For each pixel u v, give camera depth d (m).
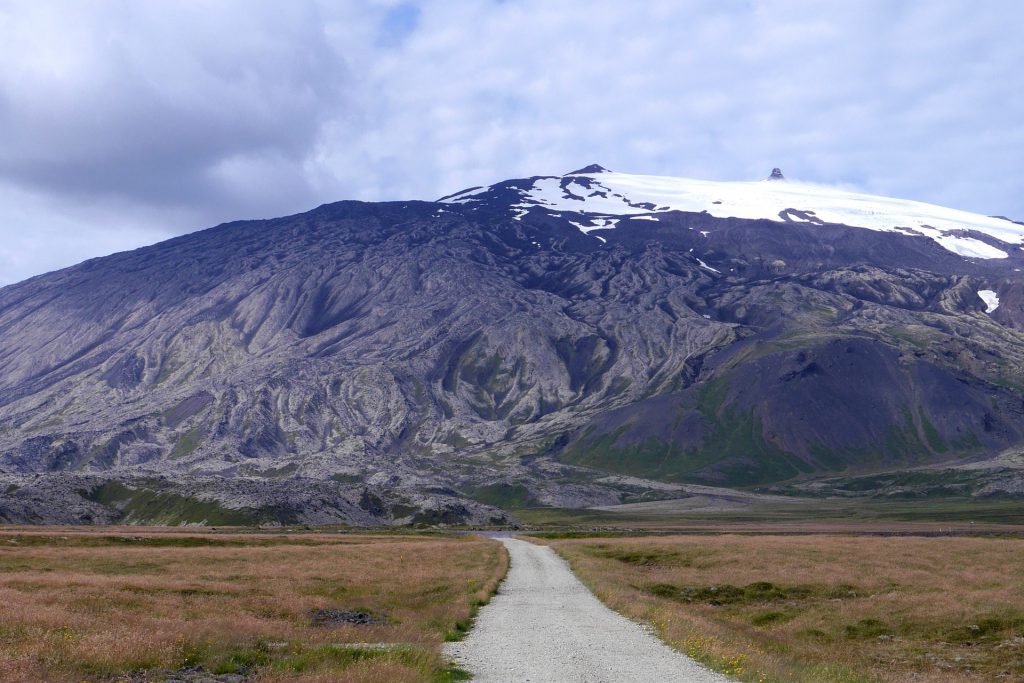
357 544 91.81
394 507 198.00
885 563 59.62
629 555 72.38
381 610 35.56
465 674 20.84
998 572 53.50
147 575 48.25
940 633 34.75
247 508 168.12
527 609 36.88
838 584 48.69
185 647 22.75
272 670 20.67
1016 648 31.59
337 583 46.09
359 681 18.59
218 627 26.06
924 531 154.00
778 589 48.22
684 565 64.88
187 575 48.88
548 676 20.56
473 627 30.48
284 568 55.50
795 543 80.19
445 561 65.44
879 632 35.69
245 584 43.50
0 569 50.34
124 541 87.56
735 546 75.88
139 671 20.00
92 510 166.25
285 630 27.06
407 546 86.69
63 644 20.98
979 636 34.06
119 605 30.62
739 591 48.50
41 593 32.34
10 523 147.50
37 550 66.50
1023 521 198.12
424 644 24.80
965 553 66.56
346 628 28.77
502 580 52.53
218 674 20.48
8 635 21.95
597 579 50.69
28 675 17.89
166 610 30.11
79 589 35.22
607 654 24.11
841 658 29.77
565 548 86.62
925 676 26.72
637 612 34.25
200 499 173.00
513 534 144.00
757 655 24.64
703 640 25.91
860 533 146.50
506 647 25.44
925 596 42.62
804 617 39.75
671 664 22.39
